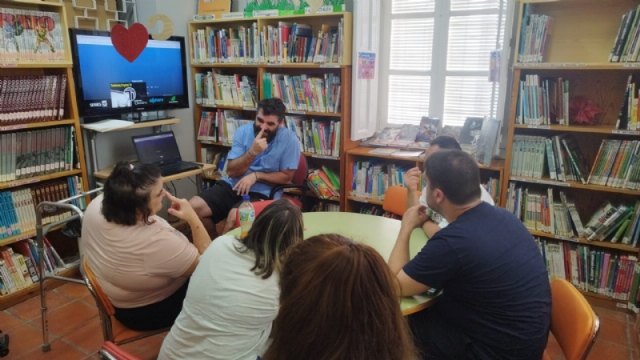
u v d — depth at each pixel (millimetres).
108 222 1760
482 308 1481
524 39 2693
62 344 2473
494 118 3016
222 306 1312
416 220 1781
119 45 2596
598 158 2662
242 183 3121
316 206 3801
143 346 2461
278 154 3275
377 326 662
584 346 1298
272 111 3160
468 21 3164
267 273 1324
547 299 1498
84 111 3203
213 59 3926
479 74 3205
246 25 3895
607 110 2830
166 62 3727
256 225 1380
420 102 3494
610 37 2725
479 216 1510
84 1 3379
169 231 1832
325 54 3355
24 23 2762
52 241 3250
